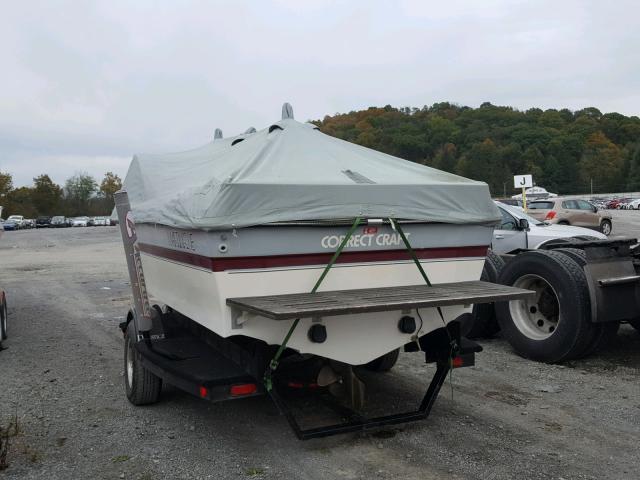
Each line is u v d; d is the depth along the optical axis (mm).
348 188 4195
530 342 6699
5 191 88875
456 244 4684
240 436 4746
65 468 4199
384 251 4402
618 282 6242
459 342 4734
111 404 5602
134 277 5277
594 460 4164
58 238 37562
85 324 9578
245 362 4332
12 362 7219
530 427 4777
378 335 4441
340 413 4957
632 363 6586
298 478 3986
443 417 5027
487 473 3988
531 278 6762
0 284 14695
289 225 4035
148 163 6285
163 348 4996
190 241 4293
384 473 4027
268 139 5090
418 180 4691
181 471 4125
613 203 59625
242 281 4004
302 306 3660
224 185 3865
